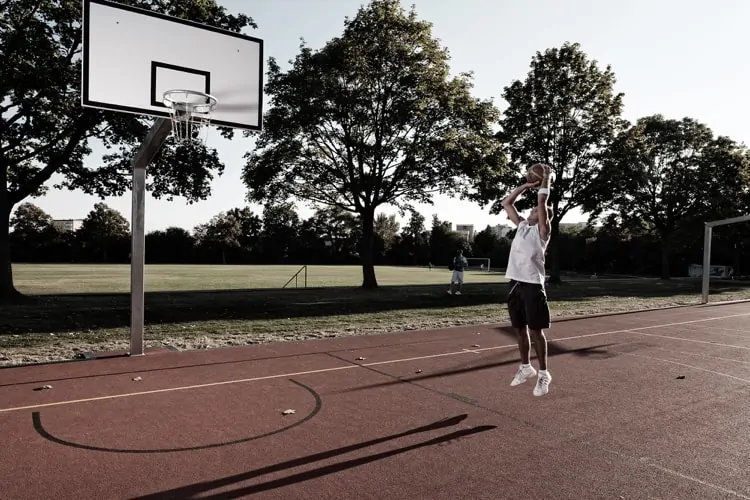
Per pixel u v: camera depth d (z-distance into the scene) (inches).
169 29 354.6
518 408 224.7
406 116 836.0
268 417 208.8
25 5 586.9
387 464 162.2
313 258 2925.7
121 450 172.6
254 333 431.5
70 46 650.2
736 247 1765.5
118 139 720.3
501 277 1608.0
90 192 754.2
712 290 1133.1
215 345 373.7
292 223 3004.4
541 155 1173.7
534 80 1163.9
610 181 1133.1
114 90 332.8
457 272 885.2
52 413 212.1
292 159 876.6
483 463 163.9
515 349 366.3
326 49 853.2
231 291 839.1
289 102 836.0
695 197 1509.6
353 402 231.6
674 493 144.3
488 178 932.0
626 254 2082.9
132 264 332.8
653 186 1540.4
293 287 965.2
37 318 476.4
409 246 3021.7
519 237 206.1
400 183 922.7
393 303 702.5
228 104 377.1
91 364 306.3
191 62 362.3
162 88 350.0
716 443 185.2
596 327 497.4
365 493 142.0
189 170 739.4
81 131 681.6
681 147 1517.0
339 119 847.1
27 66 557.3
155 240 2751.0
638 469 160.9
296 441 182.1
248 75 385.7
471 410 220.7
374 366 307.0
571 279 1569.9
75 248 2610.7
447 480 150.9
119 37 335.6
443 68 903.7
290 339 404.2
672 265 1990.7
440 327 483.2
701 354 362.6
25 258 2564.0
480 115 908.6
